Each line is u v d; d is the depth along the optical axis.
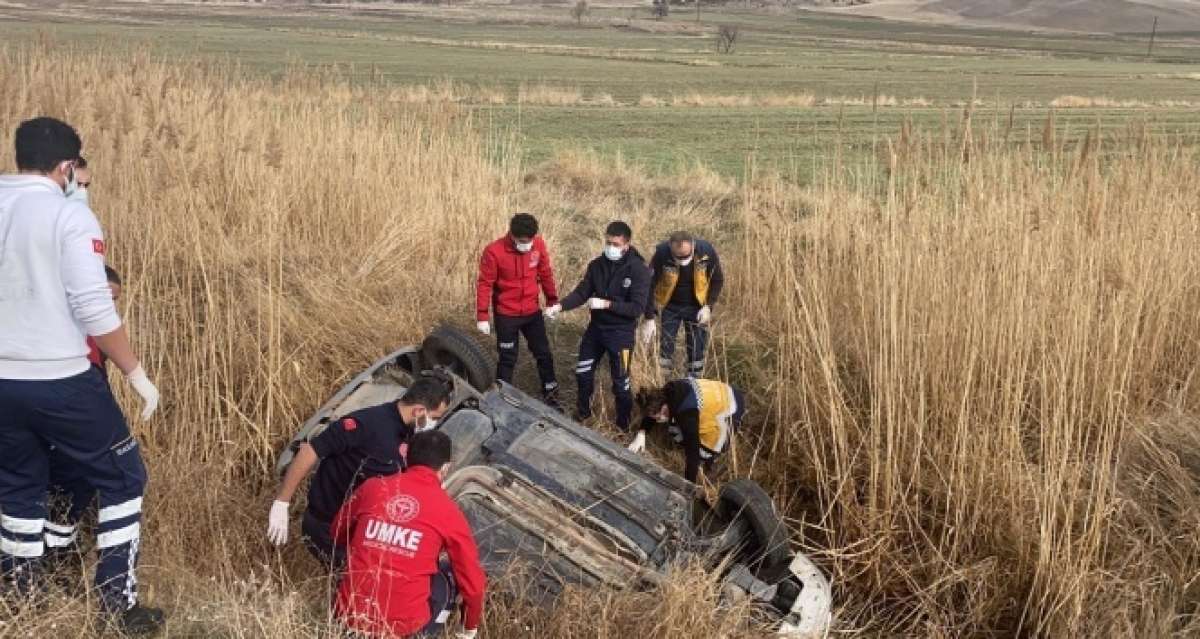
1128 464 5.73
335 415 5.69
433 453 3.97
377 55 55.06
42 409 3.64
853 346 7.12
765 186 12.41
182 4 109.50
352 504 4.06
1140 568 5.02
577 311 8.87
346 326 7.22
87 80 11.08
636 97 37.75
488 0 167.00
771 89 42.56
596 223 12.08
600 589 4.36
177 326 6.31
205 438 5.66
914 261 6.18
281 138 9.83
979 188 6.70
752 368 7.64
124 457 3.96
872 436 5.54
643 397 6.11
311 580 4.55
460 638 4.02
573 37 85.75
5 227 3.55
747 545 5.07
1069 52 84.50
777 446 6.55
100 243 3.71
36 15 72.44
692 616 4.18
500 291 6.94
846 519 5.61
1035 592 5.02
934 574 5.32
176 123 8.98
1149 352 6.80
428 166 10.70
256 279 7.15
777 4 170.62
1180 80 53.81
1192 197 8.19
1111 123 28.42
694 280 7.15
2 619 3.71
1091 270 6.08
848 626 5.12
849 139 23.70
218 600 4.12
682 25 109.56
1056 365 5.78
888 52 78.44
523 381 7.68
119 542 3.96
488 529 4.64
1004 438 5.41
